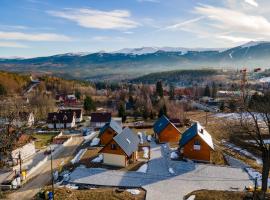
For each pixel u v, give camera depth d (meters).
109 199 37.59
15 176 48.03
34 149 65.56
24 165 56.19
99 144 69.69
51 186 42.94
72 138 79.44
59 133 88.12
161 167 51.22
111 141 52.16
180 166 51.31
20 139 62.62
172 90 164.62
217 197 37.81
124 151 51.28
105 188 42.03
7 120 69.50
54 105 138.88
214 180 44.78
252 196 37.41
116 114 118.38
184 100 151.50
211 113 120.62
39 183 45.53
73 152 64.19
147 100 126.56
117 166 52.00
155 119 107.56
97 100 163.75
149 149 63.47
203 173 47.81
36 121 105.25
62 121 99.56
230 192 39.41
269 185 42.03
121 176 46.75
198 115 116.81
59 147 68.31
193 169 49.75
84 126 101.88
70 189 40.94
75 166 53.00
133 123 100.19
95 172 48.66
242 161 55.12
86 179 45.62
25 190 42.78
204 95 178.75
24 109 108.62
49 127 99.56
